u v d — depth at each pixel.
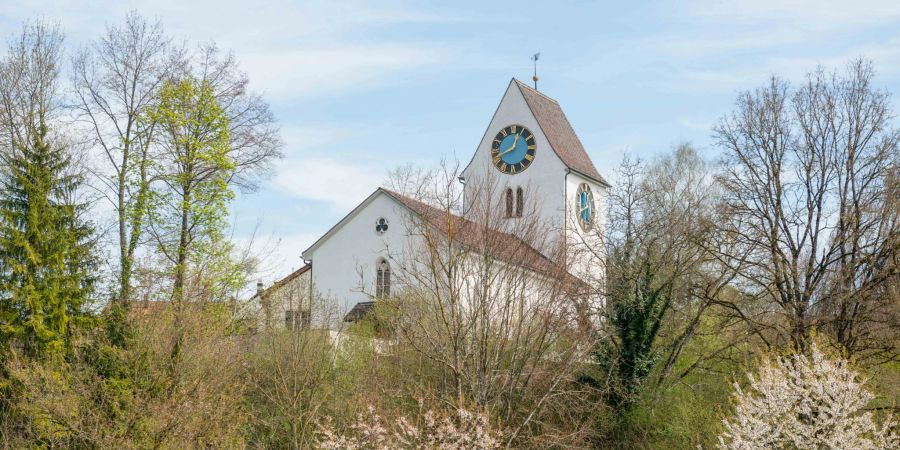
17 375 25.69
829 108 38.38
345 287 49.56
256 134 44.59
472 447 26.77
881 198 35.97
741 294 39.09
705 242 38.25
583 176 62.16
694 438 33.69
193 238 41.44
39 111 40.12
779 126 38.94
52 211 32.72
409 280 36.66
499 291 32.72
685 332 37.84
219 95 44.03
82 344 28.02
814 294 36.62
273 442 30.91
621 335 36.31
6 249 31.22
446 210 31.30
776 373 28.78
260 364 33.44
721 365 39.00
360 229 49.72
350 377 33.06
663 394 36.44
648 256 37.47
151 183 41.78
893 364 37.00
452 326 30.72
